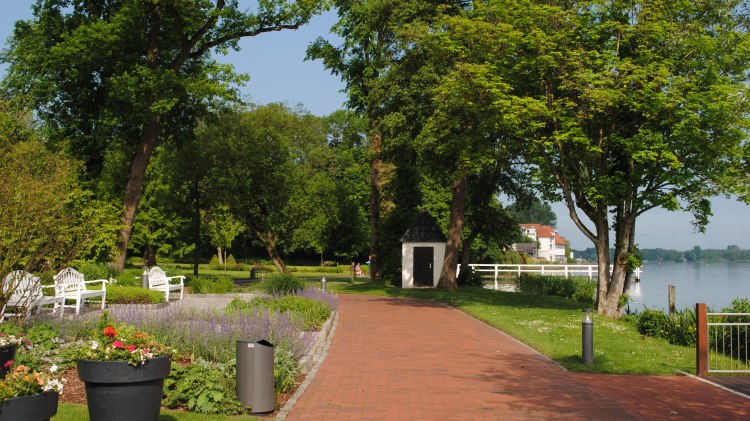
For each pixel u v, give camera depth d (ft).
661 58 66.39
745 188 66.23
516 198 134.92
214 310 49.60
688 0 67.92
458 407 31.48
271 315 46.42
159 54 103.19
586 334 43.83
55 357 34.35
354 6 121.08
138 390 21.68
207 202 134.00
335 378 37.96
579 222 75.31
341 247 212.23
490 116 75.05
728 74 69.62
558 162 77.82
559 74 70.95
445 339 55.57
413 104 102.94
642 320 61.93
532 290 126.82
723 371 41.01
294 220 147.74
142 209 170.50
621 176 71.31
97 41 92.79
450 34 78.95
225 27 106.83
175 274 96.07
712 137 65.77
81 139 100.48
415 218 137.80
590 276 150.51
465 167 81.00
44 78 97.66
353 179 226.79
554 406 32.07
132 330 27.37
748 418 29.94
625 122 72.49
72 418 24.90
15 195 42.34
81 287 58.90
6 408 18.12
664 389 36.60
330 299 74.54
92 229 75.56
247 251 249.34
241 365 29.17
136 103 92.68
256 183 137.18
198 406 28.19
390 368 41.55
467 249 139.85
